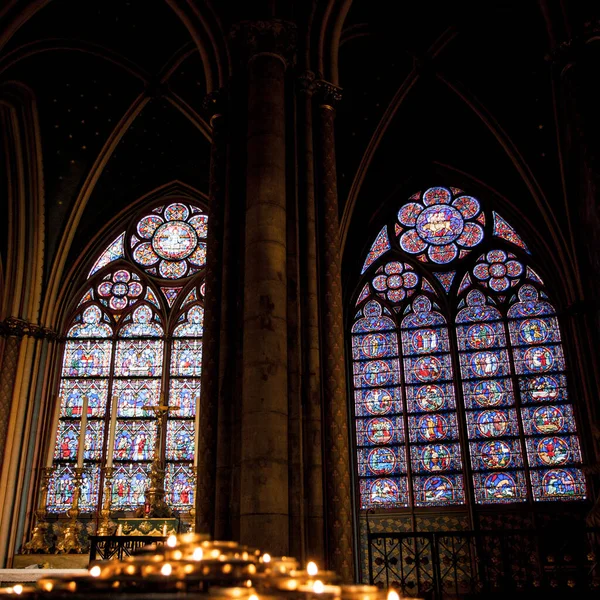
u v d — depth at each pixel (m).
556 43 13.38
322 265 12.17
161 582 5.14
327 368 11.43
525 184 21.84
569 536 12.50
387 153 22.59
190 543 5.55
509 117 20.44
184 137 21.97
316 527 10.09
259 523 9.18
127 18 18.17
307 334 11.29
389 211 23.97
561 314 21.23
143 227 24.00
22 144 20.20
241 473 9.69
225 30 13.60
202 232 23.92
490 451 20.56
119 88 20.14
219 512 10.08
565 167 15.41
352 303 23.28
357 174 21.78
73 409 21.61
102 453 20.95
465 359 21.80
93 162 21.45
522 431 20.56
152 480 15.76
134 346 22.56
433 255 23.30
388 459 21.09
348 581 10.07
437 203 23.77
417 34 18.95
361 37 18.84
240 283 11.39
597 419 19.16
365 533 20.34
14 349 20.27
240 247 11.70
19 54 17.47
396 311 22.91
